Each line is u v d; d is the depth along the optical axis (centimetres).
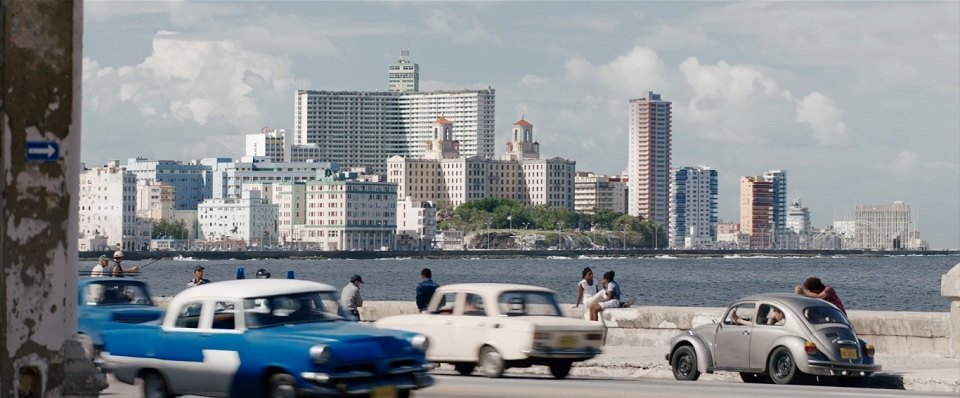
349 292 5934
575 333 4550
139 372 3409
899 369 4588
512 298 4644
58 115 1528
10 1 1491
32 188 1510
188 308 3362
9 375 1498
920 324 5003
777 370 4425
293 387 3066
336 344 3038
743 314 4575
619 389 4000
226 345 3228
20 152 1502
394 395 3098
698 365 4656
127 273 6247
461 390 3919
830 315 4431
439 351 4703
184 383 3312
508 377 4644
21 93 1500
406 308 6316
